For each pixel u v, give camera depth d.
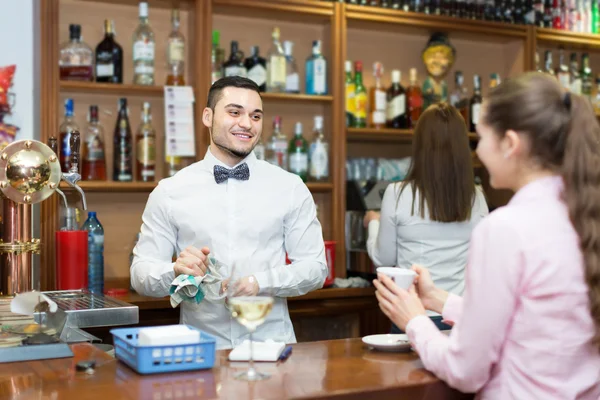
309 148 3.57
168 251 2.28
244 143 2.22
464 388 1.39
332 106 3.53
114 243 3.38
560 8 4.07
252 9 3.41
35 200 2.06
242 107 2.20
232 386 1.35
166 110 3.19
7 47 3.08
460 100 3.83
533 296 1.34
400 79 3.95
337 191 3.51
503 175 1.46
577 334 1.35
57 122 3.01
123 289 3.10
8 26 3.08
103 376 1.42
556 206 1.37
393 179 3.71
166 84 3.32
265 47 3.66
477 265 1.35
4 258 2.06
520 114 1.38
